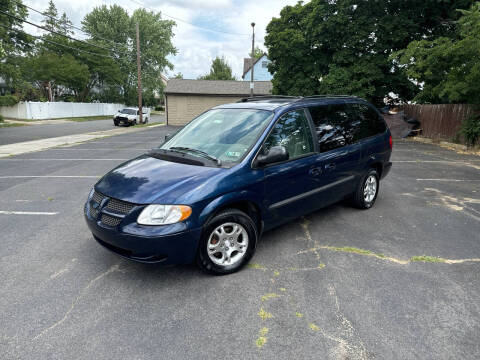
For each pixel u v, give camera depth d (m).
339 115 4.69
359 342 2.37
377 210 5.30
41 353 2.25
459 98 12.40
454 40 14.70
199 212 2.98
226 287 3.08
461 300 2.87
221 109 4.44
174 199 2.93
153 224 2.86
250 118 3.92
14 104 33.78
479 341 2.38
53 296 2.93
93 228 3.16
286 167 3.72
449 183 7.15
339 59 16.81
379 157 5.25
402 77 17.33
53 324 2.55
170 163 3.53
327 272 3.35
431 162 9.81
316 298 2.90
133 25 53.88
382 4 16.23
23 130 21.81
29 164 9.51
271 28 18.83
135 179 3.26
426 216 5.04
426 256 3.70
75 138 16.95
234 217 3.23
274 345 2.34
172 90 30.30
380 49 16.42
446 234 4.34
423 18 16.50
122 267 3.46
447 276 3.28
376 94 17.70
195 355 2.24
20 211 5.31
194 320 2.61
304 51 17.97
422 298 2.90
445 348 2.31
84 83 43.94
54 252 3.82
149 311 2.72
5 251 3.85
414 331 2.48
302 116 4.14
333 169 4.38
